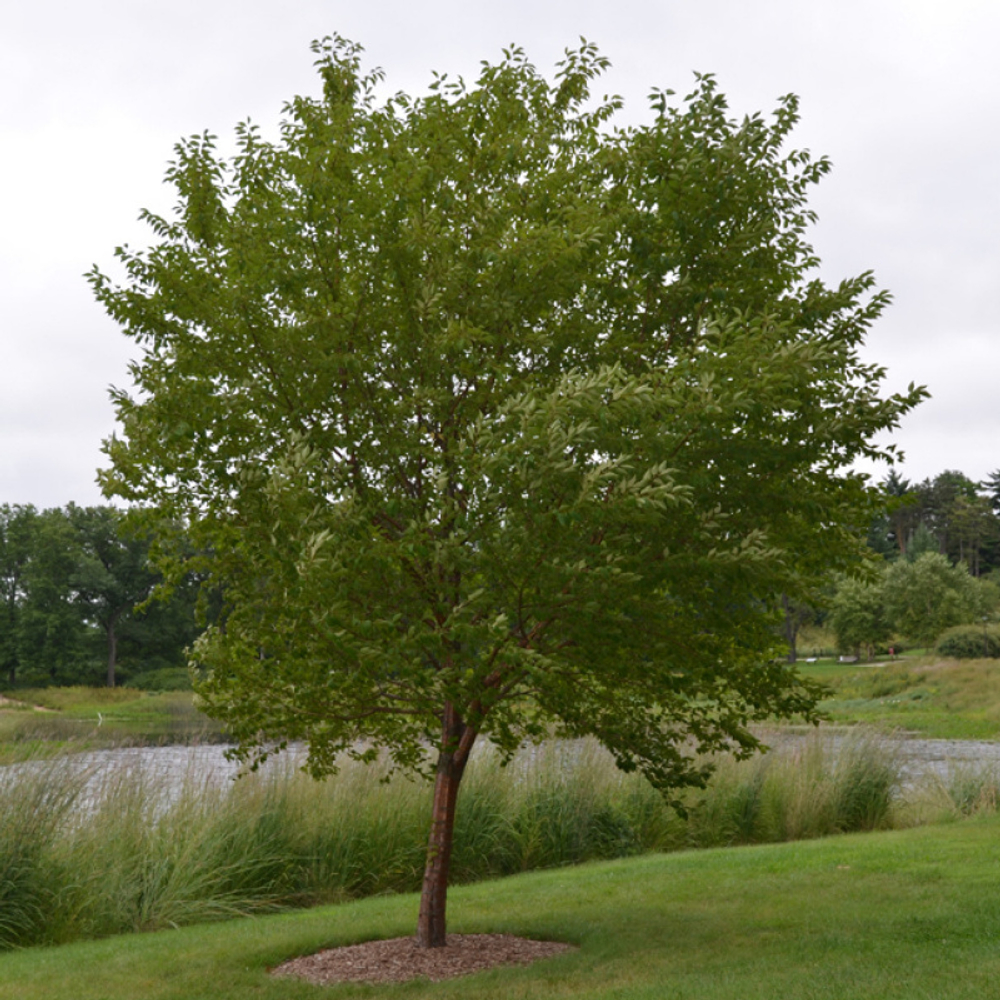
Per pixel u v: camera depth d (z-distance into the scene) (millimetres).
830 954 6254
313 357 6258
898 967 5773
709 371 5340
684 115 6496
